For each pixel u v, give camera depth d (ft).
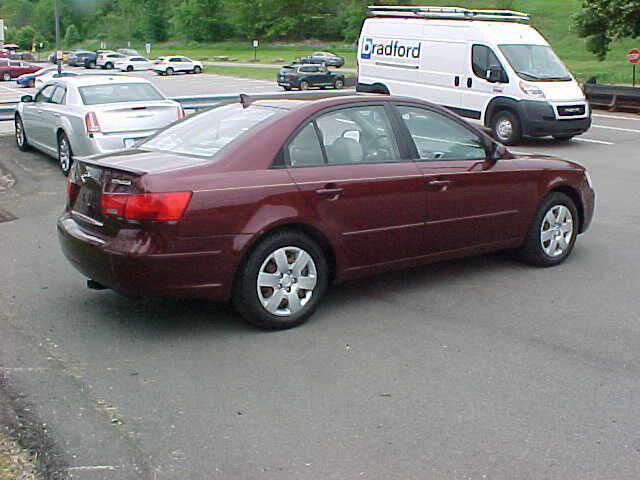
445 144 20.65
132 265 16.21
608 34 96.27
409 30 61.77
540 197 22.29
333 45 323.98
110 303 19.67
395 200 19.07
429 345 16.90
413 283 21.42
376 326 18.06
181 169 16.62
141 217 16.12
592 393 14.56
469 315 18.84
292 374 15.37
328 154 18.39
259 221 16.93
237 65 240.53
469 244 21.02
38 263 23.41
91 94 38.29
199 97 56.95
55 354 16.38
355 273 18.97
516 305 19.60
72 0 276.21
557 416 13.62
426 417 13.57
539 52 56.80
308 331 17.74
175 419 13.48
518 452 12.39
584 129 55.52
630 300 20.04
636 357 16.30
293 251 17.67
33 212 30.78
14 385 14.79
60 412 13.70
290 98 19.57
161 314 18.83
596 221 29.71
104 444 12.59
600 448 12.53
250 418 13.52
